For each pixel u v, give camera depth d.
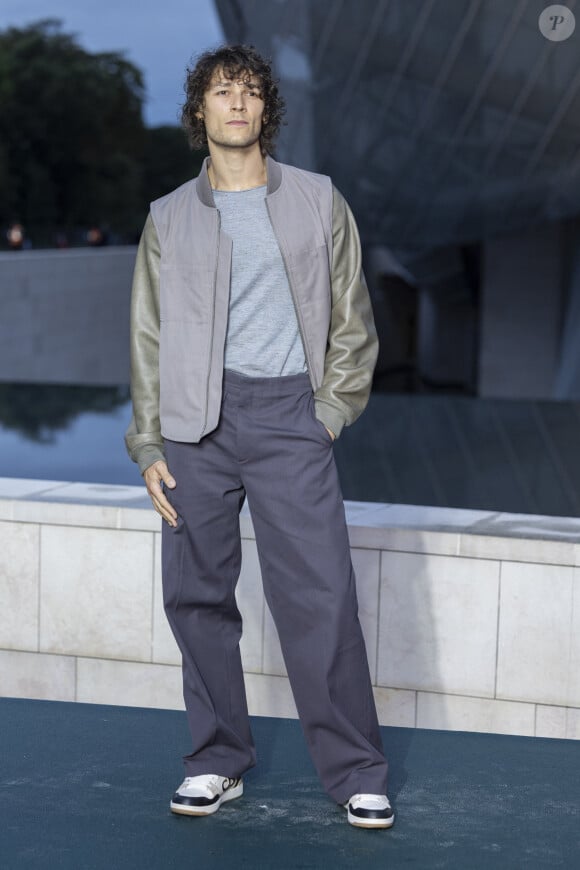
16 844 2.63
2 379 20.69
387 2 20.47
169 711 3.66
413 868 2.53
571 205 23.12
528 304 26.36
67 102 45.78
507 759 3.25
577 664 3.42
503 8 19.95
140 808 2.85
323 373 2.69
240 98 2.55
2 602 3.88
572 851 2.62
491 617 3.49
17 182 44.91
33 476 9.73
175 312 2.66
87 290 24.30
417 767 3.17
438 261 34.94
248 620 3.67
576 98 20.56
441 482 11.53
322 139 22.61
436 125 21.92
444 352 41.03
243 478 2.69
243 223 2.62
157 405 2.78
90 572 3.79
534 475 11.83
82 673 3.83
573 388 23.67
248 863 2.55
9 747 3.28
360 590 3.60
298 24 21.09
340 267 2.70
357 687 2.70
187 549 2.75
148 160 58.59
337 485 2.71
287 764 3.19
